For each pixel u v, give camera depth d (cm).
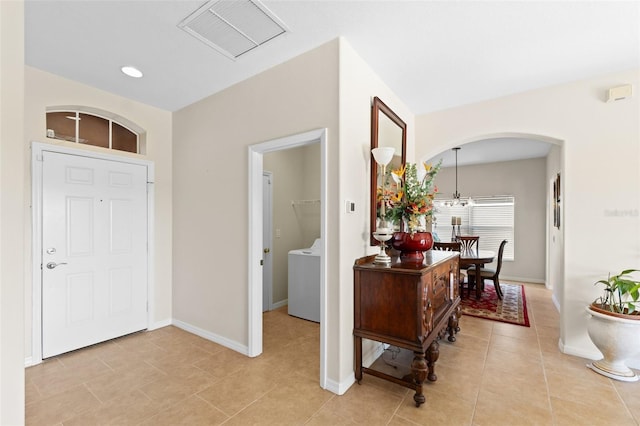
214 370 241
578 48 222
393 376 223
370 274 213
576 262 269
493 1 174
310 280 369
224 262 293
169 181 352
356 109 231
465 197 679
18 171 107
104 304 296
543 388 213
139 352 274
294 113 236
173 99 318
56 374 234
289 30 203
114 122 320
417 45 221
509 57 236
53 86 266
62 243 269
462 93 304
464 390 211
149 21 195
